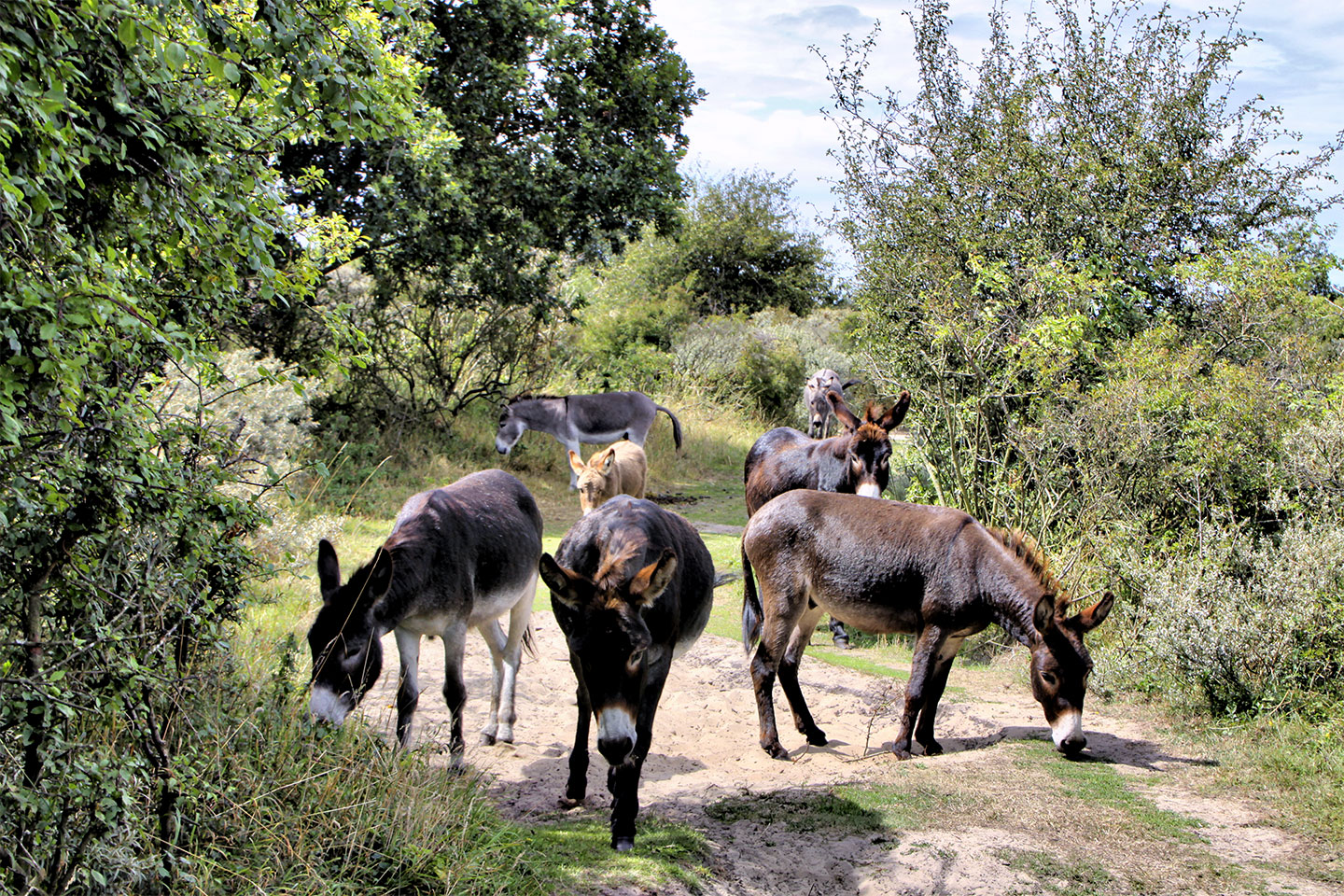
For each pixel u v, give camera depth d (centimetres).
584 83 1531
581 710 484
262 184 359
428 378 1689
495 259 1478
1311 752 548
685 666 791
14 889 278
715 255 3378
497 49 1444
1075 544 827
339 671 445
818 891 405
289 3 327
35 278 259
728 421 2208
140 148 315
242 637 555
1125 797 504
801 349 2575
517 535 583
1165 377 878
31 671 282
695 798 512
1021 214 1149
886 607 603
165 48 269
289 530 809
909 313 1134
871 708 704
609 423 1661
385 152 1251
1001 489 902
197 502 336
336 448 1378
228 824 346
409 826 374
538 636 834
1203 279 1030
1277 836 457
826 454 882
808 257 3447
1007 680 766
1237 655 632
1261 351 1003
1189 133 1127
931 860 426
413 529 506
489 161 1413
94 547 315
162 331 301
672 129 1659
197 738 353
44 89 262
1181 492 843
